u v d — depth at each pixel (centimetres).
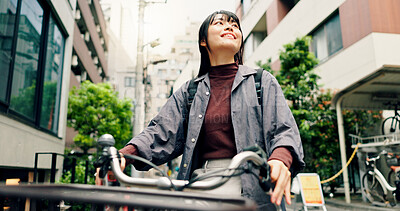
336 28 1020
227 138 129
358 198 850
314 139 931
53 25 646
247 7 1745
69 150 1360
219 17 153
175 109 146
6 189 56
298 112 846
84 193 60
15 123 425
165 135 138
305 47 873
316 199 577
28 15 500
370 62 848
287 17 1290
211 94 143
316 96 998
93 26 2205
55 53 675
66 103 757
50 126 653
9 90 419
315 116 884
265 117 125
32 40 524
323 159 909
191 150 132
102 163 90
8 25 414
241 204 56
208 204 67
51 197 53
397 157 616
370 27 853
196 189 80
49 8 598
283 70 899
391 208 606
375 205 663
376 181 674
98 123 1404
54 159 326
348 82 944
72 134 1647
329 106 932
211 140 131
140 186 85
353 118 926
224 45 145
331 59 1037
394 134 671
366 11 870
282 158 93
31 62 523
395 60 841
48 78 630
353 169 942
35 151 515
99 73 2834
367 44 862
